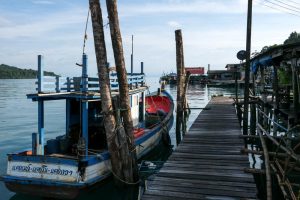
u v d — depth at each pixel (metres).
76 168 9.62
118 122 10.59
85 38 10.59
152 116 19.84
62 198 9.79
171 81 80.38
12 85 116.12
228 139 12.36
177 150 10.80
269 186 7.52
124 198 10.63
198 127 14.98
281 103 14.23
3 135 22.55
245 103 16.73
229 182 7.73
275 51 12.28
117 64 10.71
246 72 16.64
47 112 36.28
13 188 10.12
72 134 12.38
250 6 16.23
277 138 12.39
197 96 51.62
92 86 11.58
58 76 11.26
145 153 14.77
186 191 7.25
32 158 10.00
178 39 20.09
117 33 10.58
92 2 10.10
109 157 11.02
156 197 6.98
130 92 14.26
